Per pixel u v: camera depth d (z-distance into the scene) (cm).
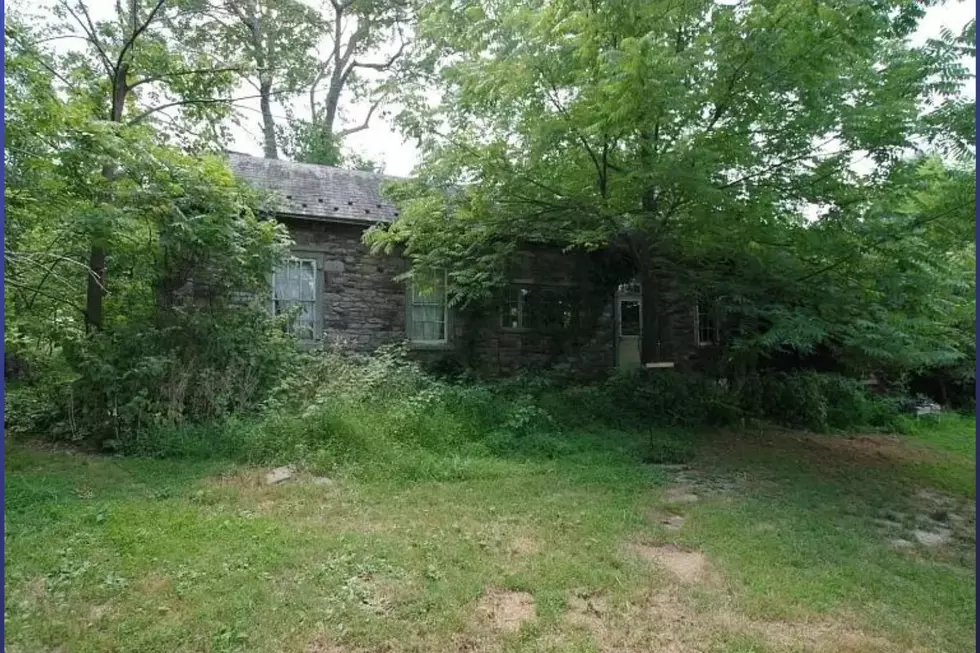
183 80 980
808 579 425
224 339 827
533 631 335
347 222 1184
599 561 434
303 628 328
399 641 320
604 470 692
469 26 848
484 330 1316
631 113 717
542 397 1009
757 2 691
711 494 637
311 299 1178
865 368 1238
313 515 510
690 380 1114
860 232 755
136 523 469
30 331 837
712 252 947
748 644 332
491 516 523
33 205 730
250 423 751
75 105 703
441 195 985
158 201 781
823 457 877
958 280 833
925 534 562
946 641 350
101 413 748
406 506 544
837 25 648
